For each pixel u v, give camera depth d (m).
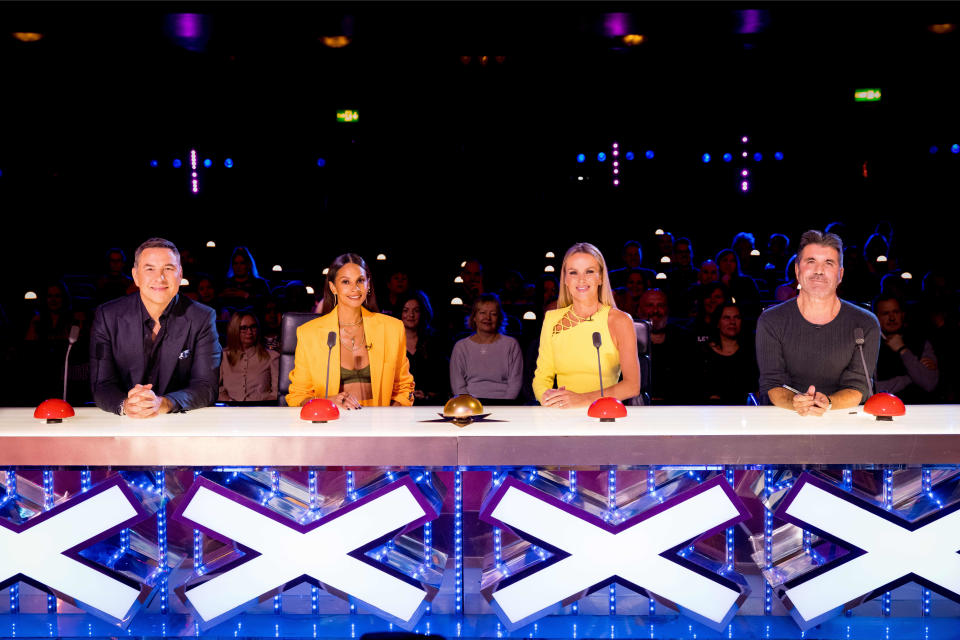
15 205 9.62
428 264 11.26
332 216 10.96
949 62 8.02
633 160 10.73
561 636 2.20
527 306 7.12
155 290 2.56
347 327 3.01
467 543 2.23
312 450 2.07
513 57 8.57
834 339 2.63
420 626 2.22
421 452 2.07
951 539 2.06
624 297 6.60
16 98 8.99
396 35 6.68
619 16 6.39
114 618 2.14
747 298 6.82
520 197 11.11
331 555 2.11
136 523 2.12
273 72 8.97
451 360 4.43
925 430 2.07
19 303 7.13
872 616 2.22
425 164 10.85
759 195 10.65
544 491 2.12
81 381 5.50
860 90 9.54
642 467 2.19
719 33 6.69
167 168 10.10
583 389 2.93
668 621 2.23
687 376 4.89
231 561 2.12
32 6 6.19
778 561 2.20
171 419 2.33
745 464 2.08
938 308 5.00
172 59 8.18
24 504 2.19
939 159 9.86
